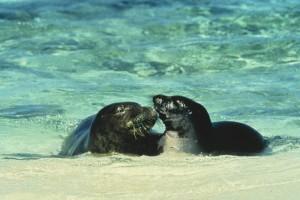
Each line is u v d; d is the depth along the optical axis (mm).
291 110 42844
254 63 52812
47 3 66688
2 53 55062
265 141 34844
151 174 25484
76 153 34031
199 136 32531
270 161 26125
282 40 56906
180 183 23859
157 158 29625
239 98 45344
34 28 60625
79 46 56562
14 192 23172
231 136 33594
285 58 53594
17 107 44125
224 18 62312
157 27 60625
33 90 47438
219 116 41812
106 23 61750
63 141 37156
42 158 30703
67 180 24828
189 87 47969
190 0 67000
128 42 57500
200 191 22578
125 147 33031
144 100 45344
